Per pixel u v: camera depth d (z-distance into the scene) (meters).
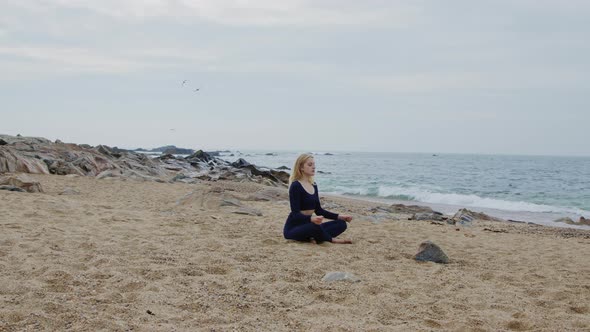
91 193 13.81
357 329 3.73
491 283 5.54
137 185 17.03
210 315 3.91
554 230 11.84
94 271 5.00
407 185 32.06
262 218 9.91
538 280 5.81
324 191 26.69
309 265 5.85
